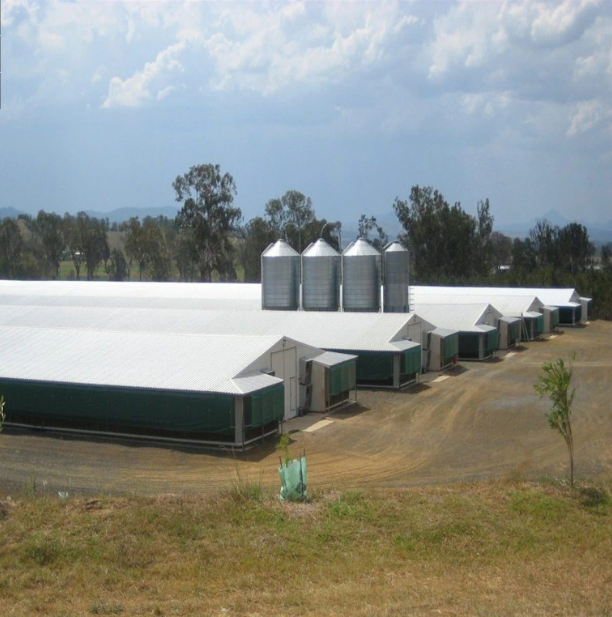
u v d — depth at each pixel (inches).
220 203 4033.0
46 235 4749.0
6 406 1262.3
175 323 1886.1
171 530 658.8
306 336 1723.7
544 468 1047.0
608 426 1312.7
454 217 4291.3
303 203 4675.2
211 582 576.7
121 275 4923.7
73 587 555.2
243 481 956.0
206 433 1151.0
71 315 1996.8
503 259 6939.0
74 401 1217.4
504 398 1551.4
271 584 577.3
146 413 1173.7
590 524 746.2
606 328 2918.3
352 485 951.0
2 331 1503.4
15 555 597.3
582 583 606.5
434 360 1887.3
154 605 522.0
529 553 673.6
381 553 655.8
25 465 1035.3
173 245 4798.2
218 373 1199.6
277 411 1205.7
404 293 2070.6
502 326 2320.4
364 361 1647.4
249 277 4576.8
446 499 795.4
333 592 559.2
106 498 731.4
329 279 2052.2
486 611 525.0
